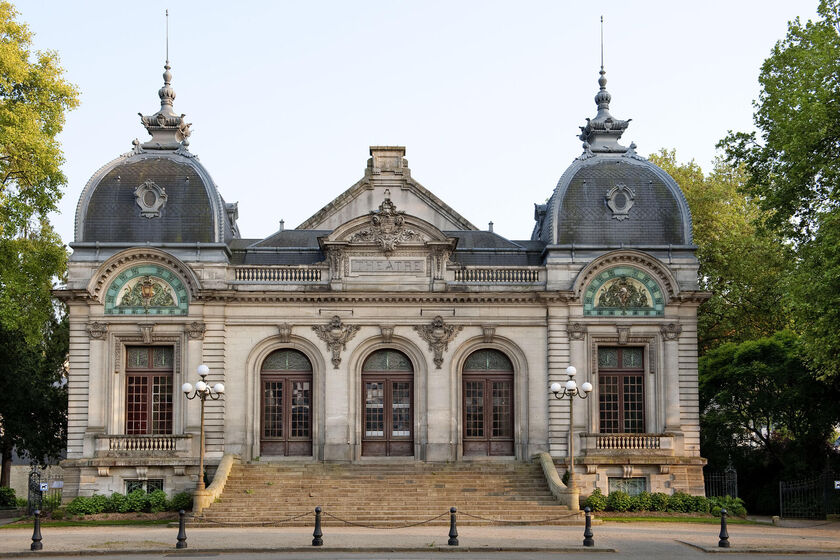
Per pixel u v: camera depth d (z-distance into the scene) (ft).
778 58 166.20
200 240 175.22
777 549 117.39
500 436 176.65
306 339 174.40
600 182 181.68
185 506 160.76
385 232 175.63
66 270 187.73
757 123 169.07
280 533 134.10
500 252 184.55
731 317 228.43
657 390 174.09
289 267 175.52
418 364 175.42
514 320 175.73
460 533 134.41
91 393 169.07
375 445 175.42
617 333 174.60
